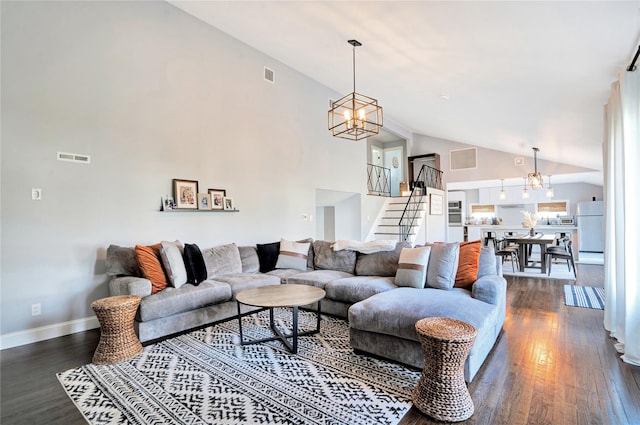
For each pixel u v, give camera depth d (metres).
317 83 6.56
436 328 2.06
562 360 2.65
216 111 4.82
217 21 4.63
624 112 2.63
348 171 7.40
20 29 3.15
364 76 5.24
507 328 3.42
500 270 3.58
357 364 2.63
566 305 4.30
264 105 5.52
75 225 3.48
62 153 3.40
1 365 2.68
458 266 3.42
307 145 6.33
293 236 5.99
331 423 1.89
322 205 8.44
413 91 5.21
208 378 2.43
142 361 2.72
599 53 2.59
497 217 10.99
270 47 5.21
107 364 2.67
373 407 2.04
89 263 3.58
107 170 3.71
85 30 3.56
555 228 7.52
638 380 2.33
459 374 1.96
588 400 2.08
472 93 4.50
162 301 3.17
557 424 1.85
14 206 3.12
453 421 1.88
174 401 2.13
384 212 8.76
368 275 4.21
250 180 5.27
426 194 8.30
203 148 4.64
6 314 3.08
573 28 2.34
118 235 3.79
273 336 3.27
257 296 3.13
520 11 2.33
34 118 3.23
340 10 3.29
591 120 4.33
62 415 2.00
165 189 4.22
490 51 3.11
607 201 3.35
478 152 9.30
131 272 3.50
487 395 2.15
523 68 3.26
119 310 2.72
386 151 10.88
